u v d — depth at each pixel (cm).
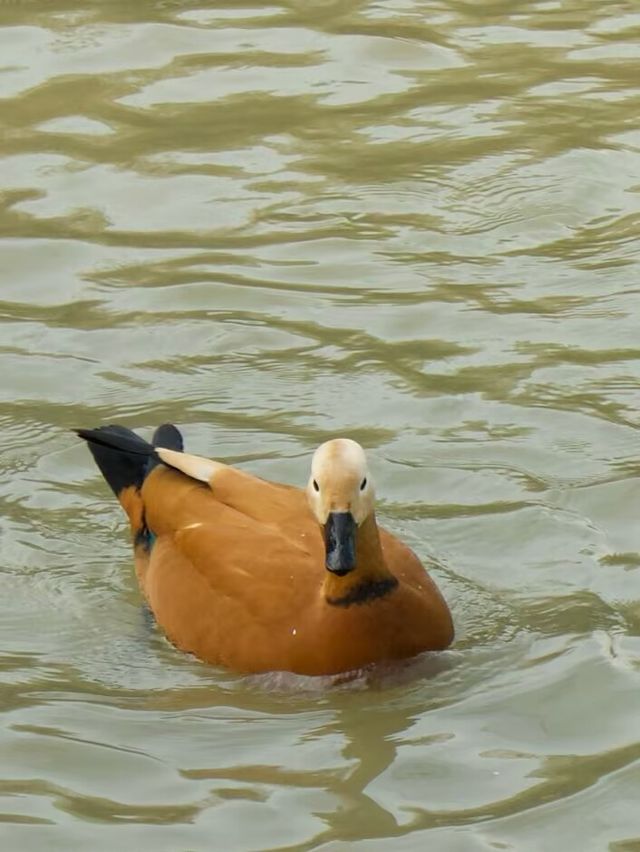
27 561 1216
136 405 1409
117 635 1140
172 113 1984
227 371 1460
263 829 921
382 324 1532
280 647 1071
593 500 1252
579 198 1761
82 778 973
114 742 1010
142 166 1864
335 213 1752
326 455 1043
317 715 1036
